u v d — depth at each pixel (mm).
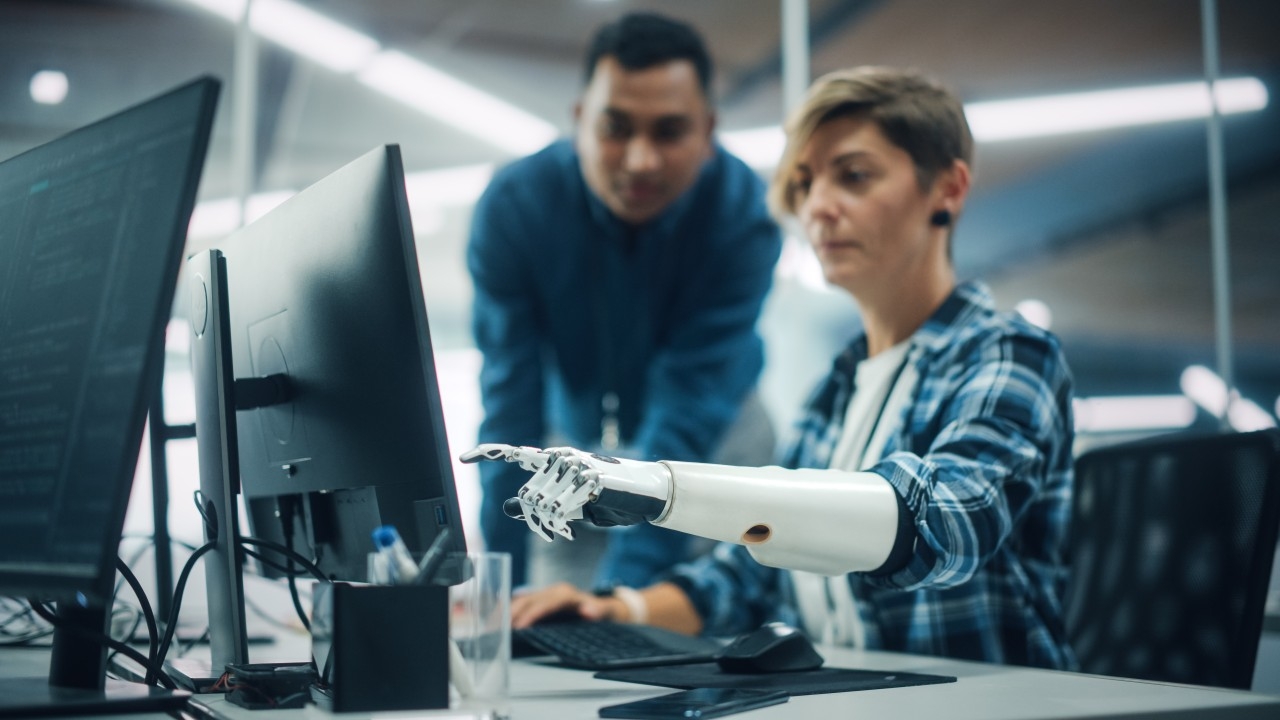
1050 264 7918
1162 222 6855
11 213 789
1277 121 5258
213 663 916
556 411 2287
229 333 883
